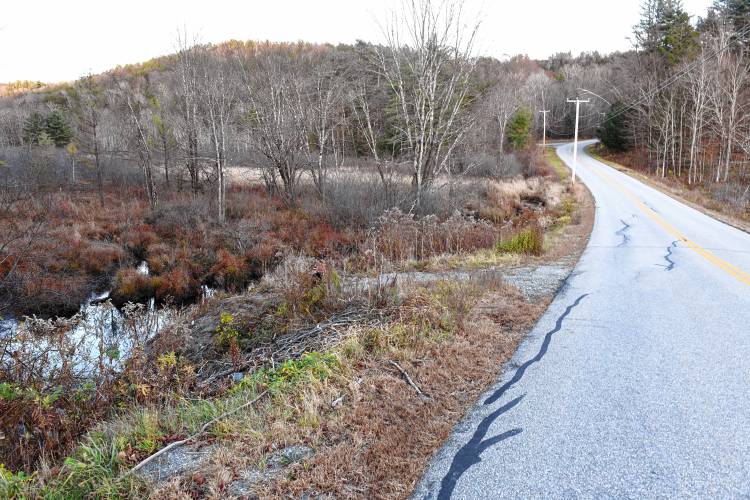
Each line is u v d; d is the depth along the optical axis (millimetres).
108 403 4730
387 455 3301
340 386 4371
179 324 7262
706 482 2867
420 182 18953
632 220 18672
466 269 10703
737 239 13891
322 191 25172
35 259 16328
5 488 2910
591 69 93562
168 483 3043
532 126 67375
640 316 6418
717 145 44656
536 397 4117
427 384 4441
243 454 3371
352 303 7062
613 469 3045
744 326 5816
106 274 17047
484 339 5609
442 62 18875
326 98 26281
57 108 43562
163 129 27406
